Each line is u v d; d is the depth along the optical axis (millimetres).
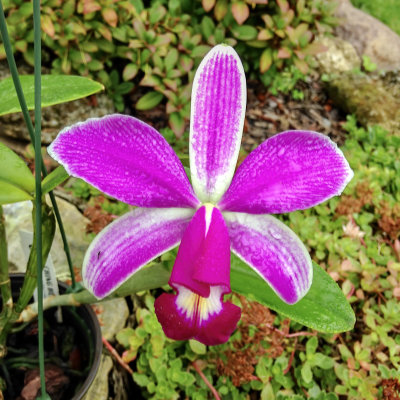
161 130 469
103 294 147
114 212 333
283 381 263
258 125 514
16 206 285
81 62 432
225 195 149
